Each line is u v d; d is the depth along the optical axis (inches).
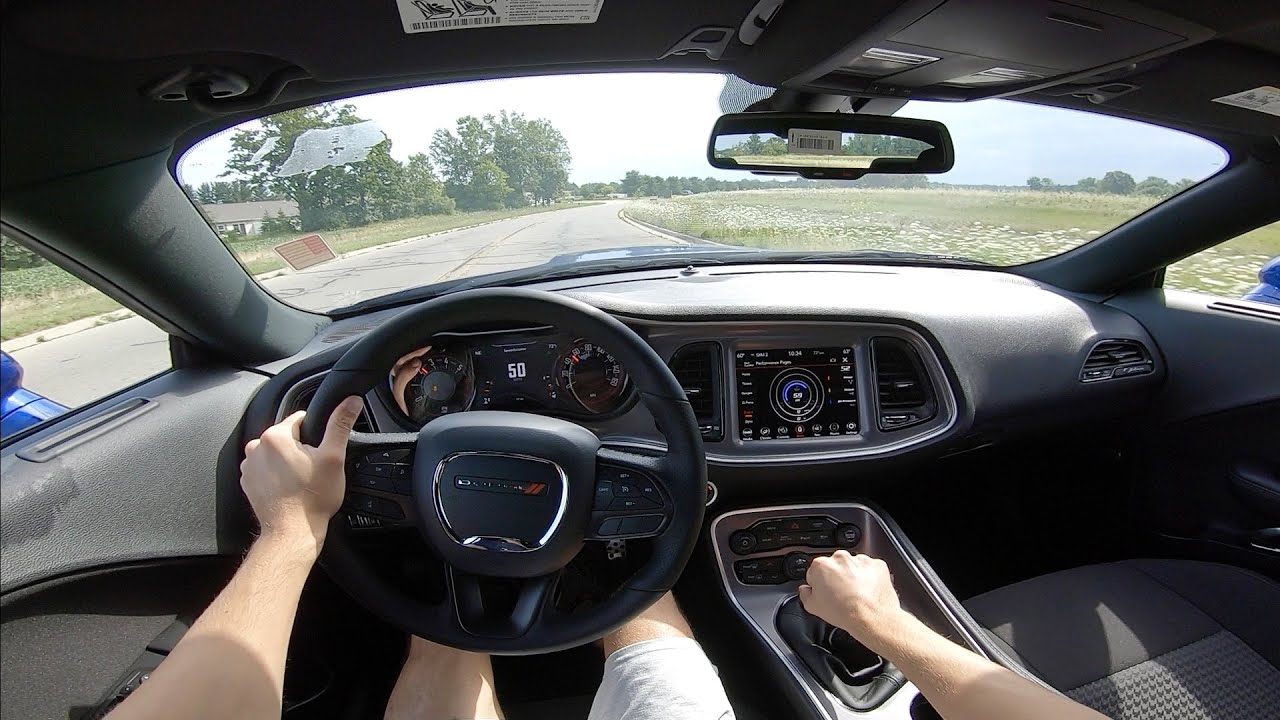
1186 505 43.4
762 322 34.8
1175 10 24.1
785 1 25.1
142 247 25.8
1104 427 44.9
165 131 25.4
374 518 24.0
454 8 24.4
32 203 22.1
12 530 20.0
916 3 23.5
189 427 27.6
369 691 33.2
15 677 19.5
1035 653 28.1
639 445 24.4
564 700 32.1
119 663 23.0
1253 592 30.1
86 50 20.0
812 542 36.2
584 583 29.4
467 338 31.4
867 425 36.7
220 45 22.9
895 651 22.8
